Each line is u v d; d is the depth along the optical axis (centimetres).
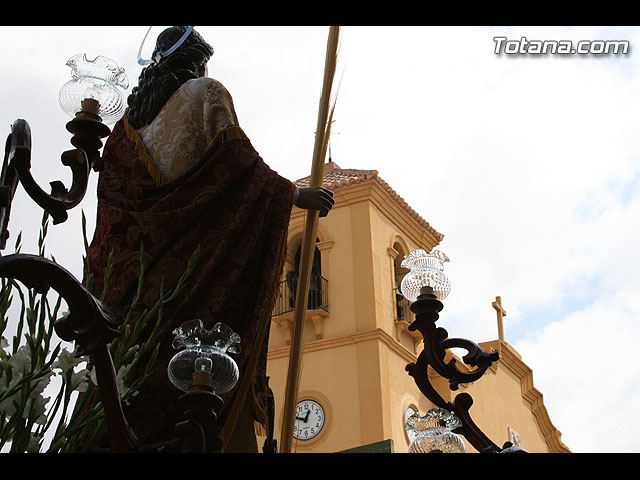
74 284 289
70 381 309
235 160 451
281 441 391
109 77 456
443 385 2402
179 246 434
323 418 2325
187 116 474
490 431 2488
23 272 283
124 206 452
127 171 466
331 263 2544
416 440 475
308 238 441
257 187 446
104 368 293
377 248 2562
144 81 496
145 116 485
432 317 544
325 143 457
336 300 2489
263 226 444
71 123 439
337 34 455
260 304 425
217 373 310
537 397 2789
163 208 442
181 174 463
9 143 391
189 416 297
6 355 315
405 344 2522
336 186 2636
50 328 312
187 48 503
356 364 2372
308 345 2425
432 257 562
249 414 423
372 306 2445
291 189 453
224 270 428
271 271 434
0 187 366
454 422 489
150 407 395
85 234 357
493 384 2595
